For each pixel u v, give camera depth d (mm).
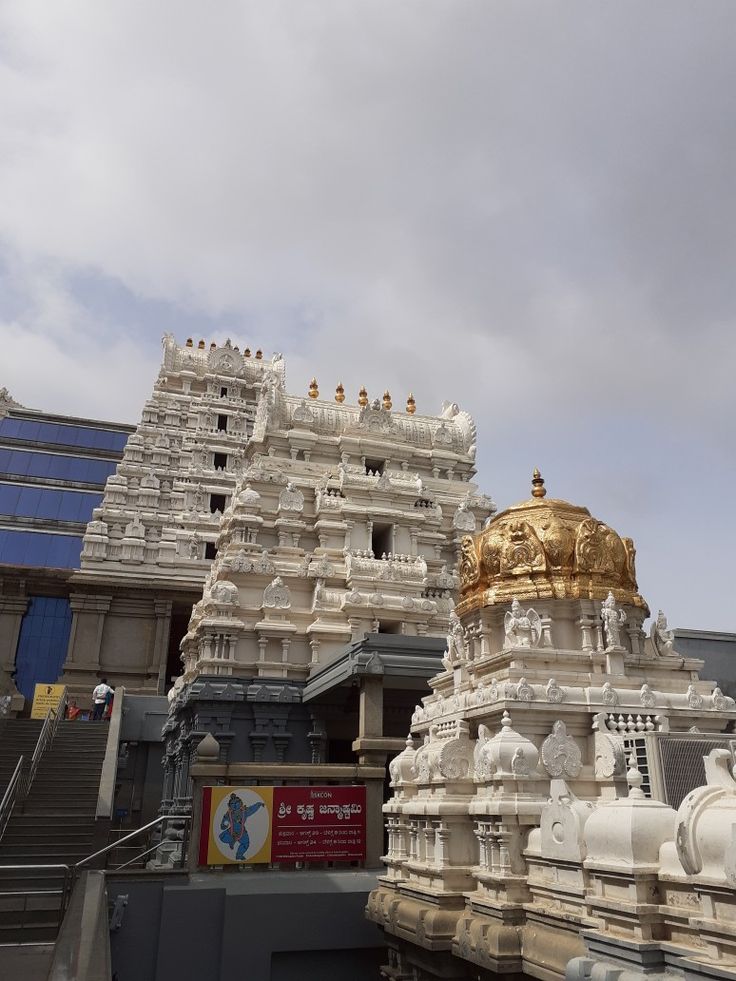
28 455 69125
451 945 13438
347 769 22281
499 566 20781
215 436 64688
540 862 12258
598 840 10273
